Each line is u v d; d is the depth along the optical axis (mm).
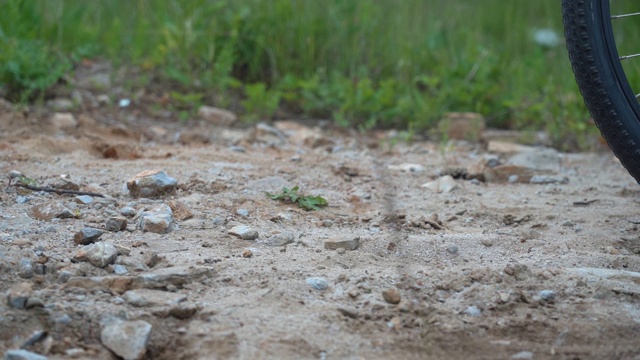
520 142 8141
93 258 4207
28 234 4637
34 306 3729
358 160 7184
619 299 4137
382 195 5988
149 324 3650
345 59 9188
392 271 4359
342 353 3582
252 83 9023
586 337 3799
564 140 8211
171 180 5605
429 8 10617
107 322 3695
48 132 7273
